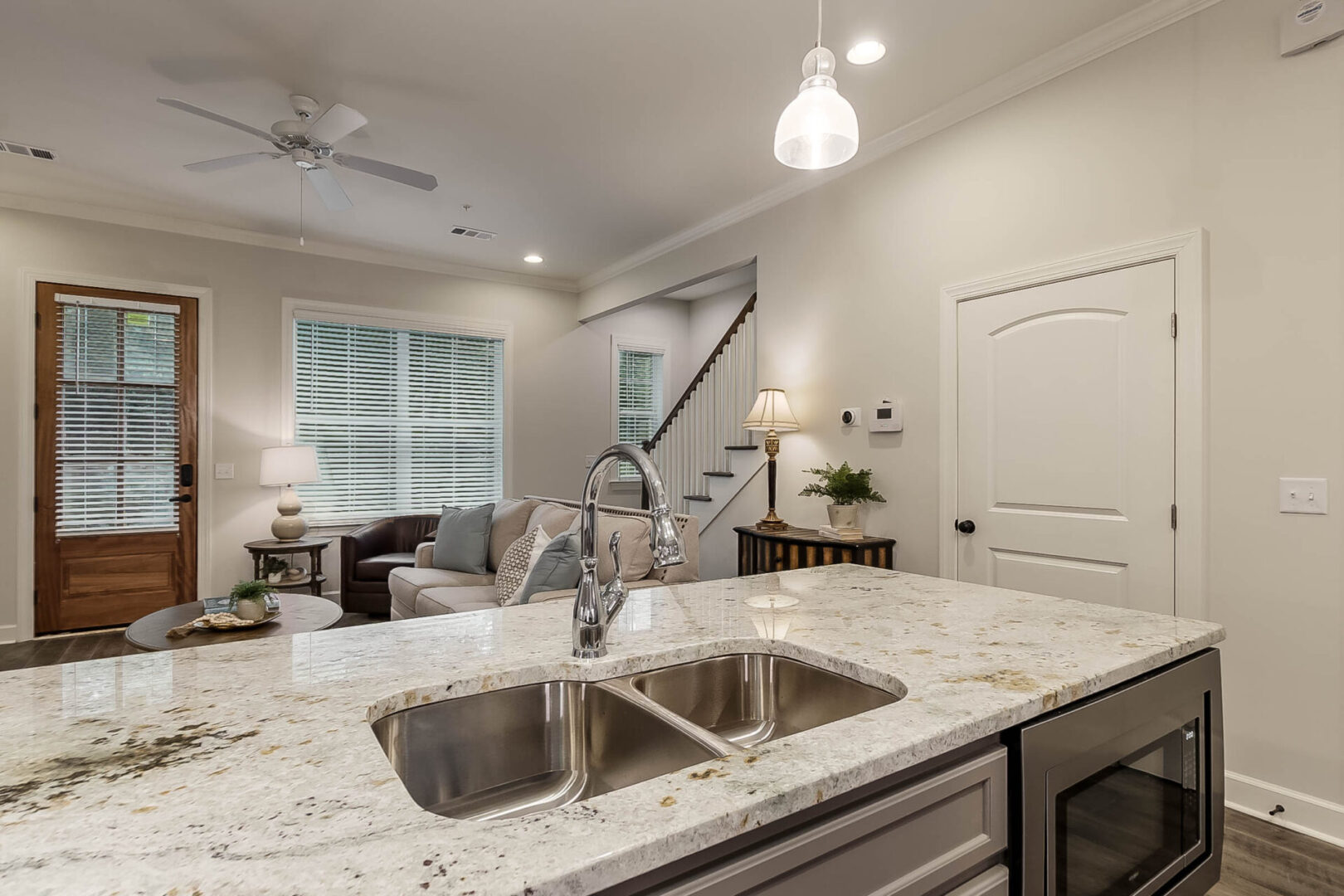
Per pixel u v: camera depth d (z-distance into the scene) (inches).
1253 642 87.3
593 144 140.9
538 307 247.0
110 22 100.6
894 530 135.4
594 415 258.8
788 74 114.8
